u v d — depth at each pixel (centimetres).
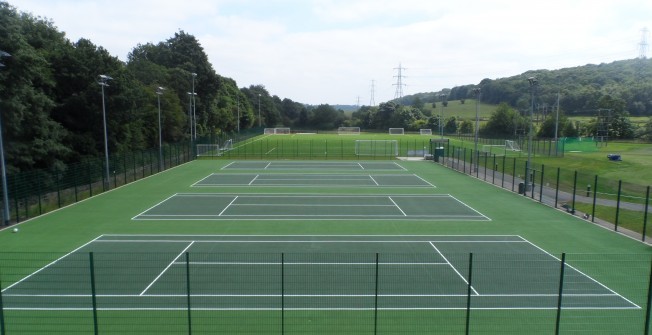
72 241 2325
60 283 1725
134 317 1457
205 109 9519
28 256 2066
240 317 1459
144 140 6500
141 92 5516
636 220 2808
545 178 4575
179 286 1698
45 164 3884
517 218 2867
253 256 2061
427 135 12388
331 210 3112
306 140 10150
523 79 16938
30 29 4588
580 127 10756
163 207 3181
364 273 1842
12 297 1596
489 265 1955
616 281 1773
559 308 1302
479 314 1495
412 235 2462
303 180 4550
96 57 4794
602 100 11412
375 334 1304
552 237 2428
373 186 4172
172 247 2214
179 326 1402
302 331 1376
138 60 8369
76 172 3519
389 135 12481
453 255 2098
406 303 1566
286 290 1662
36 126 3688
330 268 1897
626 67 16700
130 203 3319
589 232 2525
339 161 6450
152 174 4912
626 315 1494
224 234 2467
